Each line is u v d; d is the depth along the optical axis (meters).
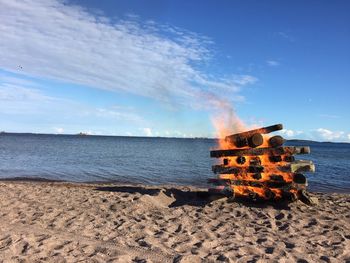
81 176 22.39
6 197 11.34
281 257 6.00
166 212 9.27
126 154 48.38
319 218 8.80
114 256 6.04
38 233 7.37
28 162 32.69
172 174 23.88
